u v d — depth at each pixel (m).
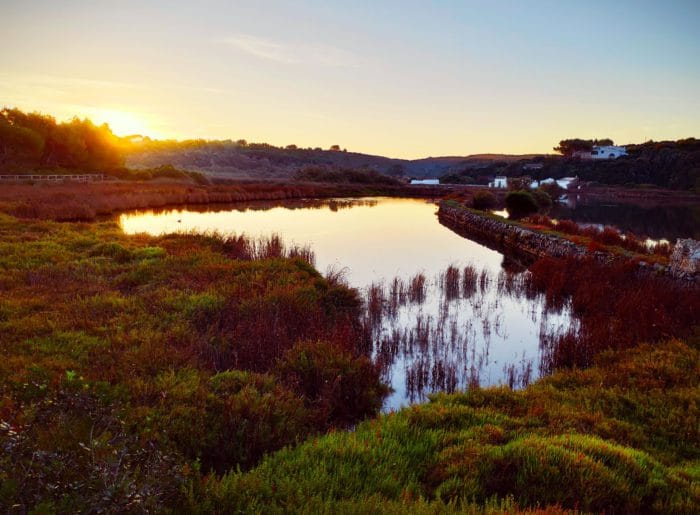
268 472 4.63
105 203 36.31
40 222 22.56
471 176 138.62
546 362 9.37
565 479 4.57
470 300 14.35
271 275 13.18
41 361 6.96
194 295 10.94
